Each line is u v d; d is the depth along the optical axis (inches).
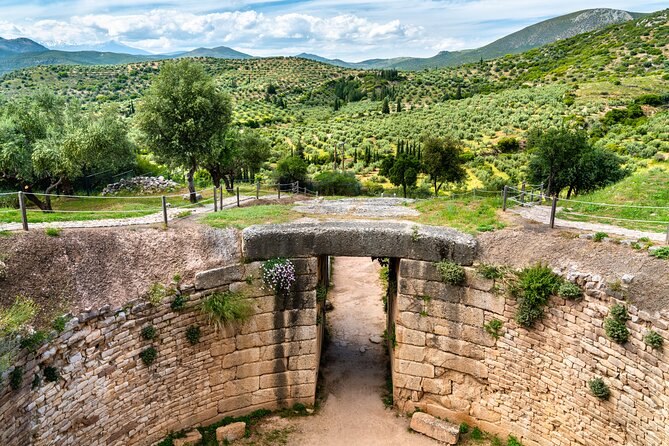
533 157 1193.4
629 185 740.7
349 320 767.1
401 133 3253.0
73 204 1082.1
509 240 490.3
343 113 4692.4
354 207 700.0
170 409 467.5
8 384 334.6
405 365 526.3
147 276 458.3
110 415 419.5
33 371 357.1
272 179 1583.4
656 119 2288.4
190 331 469.1
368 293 887.7
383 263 646.5
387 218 608.4
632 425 374.6
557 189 1135.6
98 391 407.5
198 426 492.4
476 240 495.5
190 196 1099.3
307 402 540.4
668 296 356.8
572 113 2856.8
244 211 660.7
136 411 440.1
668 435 346.0
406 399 534.0
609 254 420.2
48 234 454.0
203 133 1076.5
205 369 488.1
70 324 384.2
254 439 488.7
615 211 610.5
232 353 501.4
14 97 1064.8
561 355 425.4
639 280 377.7
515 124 2896.2
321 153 2930.6
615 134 2208.4
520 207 639.1
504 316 463.8
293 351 524.4
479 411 496.1
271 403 531.2
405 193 1616.6
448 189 1796.3
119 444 429.4
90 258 449.1
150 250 483.5
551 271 434.9
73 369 387.2
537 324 441.1
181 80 1051.9
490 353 479.2
